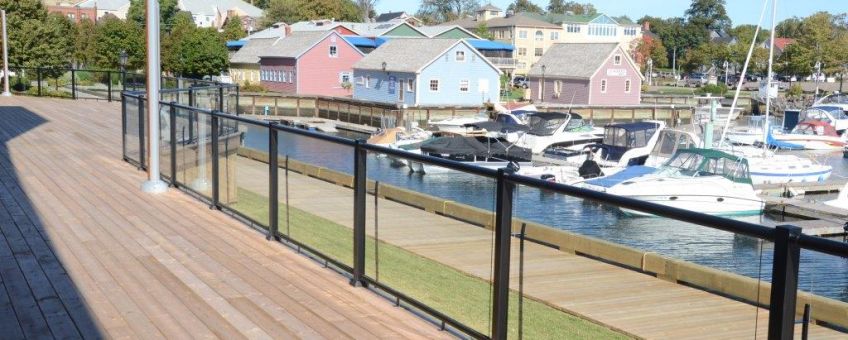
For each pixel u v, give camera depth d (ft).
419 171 15.71
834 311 9.37
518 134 110.52
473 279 14.26
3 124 51.29
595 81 195.52
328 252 19.58
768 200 75.61
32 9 136.98
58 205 26.94
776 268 9.25
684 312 10.77
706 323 10.50
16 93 79.41
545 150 103.65
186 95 43.16
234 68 231.30
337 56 202.28
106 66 191.62
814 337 9.48
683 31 372.99
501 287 13.48
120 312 16.03
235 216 25.38
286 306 16.60
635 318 11.44
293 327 15.29
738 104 211.20
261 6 461.37
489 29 327.06
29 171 33.86
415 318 15.97
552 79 205.57
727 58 289.33
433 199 15.23
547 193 12.57
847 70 249.14
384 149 16.51
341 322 15.62
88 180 31.94
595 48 202.28
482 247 14.02
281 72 206.90
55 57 138.10
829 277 9.40
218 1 414.00
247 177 23.93
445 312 15.05
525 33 316.81
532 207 12.88
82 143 43.37
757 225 9.49
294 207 21.06
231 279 18.54
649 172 72.13
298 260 20.36
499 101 179.93
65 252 20.83
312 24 252.21
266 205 22.89
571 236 12.28
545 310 12.78
